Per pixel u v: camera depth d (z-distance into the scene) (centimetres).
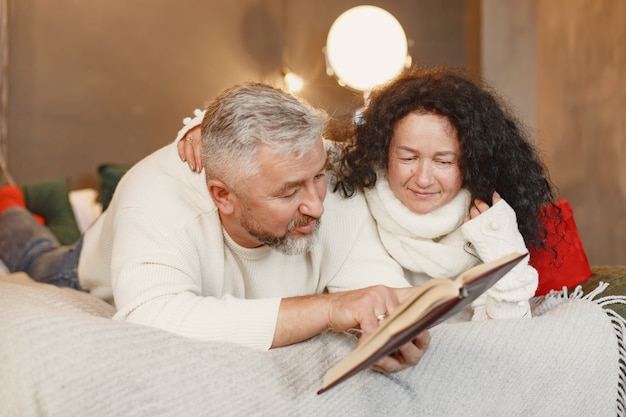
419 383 147
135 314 153
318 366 142
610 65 374
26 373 115
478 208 182
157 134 450
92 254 217
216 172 158
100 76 439
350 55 438
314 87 485
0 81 416
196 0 458
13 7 422
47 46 429
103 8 439
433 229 183
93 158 438
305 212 156
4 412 115
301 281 189
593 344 164
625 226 361
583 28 401
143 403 120
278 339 146
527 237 190
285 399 132
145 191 175
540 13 457
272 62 477
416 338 142
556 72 435
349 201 193
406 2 496
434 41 499
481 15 467
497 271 123
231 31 466
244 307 149
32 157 427
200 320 148
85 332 122
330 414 134
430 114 175
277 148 149
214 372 129
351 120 197
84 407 115
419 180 177
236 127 152
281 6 479
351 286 191
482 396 149
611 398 164
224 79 464
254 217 158
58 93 431
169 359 126
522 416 153
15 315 125
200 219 172
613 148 373
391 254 194
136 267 160
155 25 449
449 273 189
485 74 464
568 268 207
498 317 174
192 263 168
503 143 181
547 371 156
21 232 296
